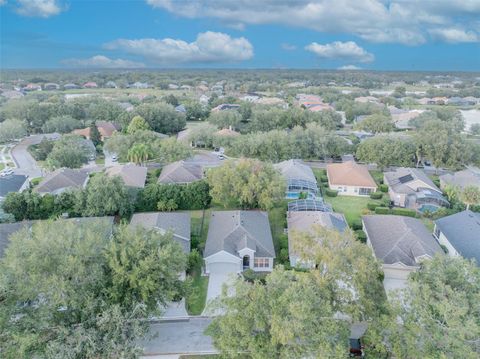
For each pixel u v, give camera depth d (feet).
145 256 107.65
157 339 111.75
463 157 258.16
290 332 83.25
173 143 273.75
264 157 273.95
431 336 89.35
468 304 89.76
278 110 414.62
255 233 154.51
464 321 85.25
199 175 232.53
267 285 97.55
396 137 283.38
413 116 447.01
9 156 308.19
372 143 269.85
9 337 90.22
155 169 270.87
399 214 197.16
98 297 99.86
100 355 91.81
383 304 98.99
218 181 183.52
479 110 600.39
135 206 190.70
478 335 86.69
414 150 273.13
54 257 100.22
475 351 86.38
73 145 273.54
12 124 354.95
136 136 292.20
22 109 411.13
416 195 203.51
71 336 91.91
